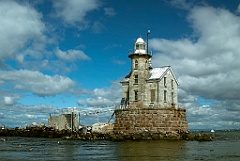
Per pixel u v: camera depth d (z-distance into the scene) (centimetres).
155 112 7600
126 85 8594
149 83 7944
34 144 6538
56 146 6072
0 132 10050
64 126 9794
